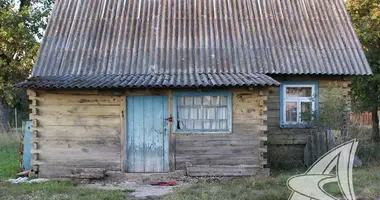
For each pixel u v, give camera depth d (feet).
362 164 37.60
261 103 35.29
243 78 35.29
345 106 39.73
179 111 36.17
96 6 46.29
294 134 40.45
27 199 26.99
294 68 39.19
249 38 42.73
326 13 46.03
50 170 35.70
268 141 40.27
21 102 96.99
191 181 33.60
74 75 38.19
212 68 39.06
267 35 43.14
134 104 35.99
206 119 36.09
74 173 35.53
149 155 35.96
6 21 60.29
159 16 45.44
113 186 32.99
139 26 44.04
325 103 39.09
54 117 35.70
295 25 44.50
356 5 53.98
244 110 35.76
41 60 39.78
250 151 35.63
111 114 35.86
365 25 52.65
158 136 36.01
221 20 44.93
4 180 34.19
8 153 49.16
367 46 52.95
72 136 35.76
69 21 44.11
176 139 35.83
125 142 35.76
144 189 31.45
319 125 38.50
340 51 41.47
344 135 37.76
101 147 35.81
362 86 52.26
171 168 35.68
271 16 45.57
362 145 39.50
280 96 40.57
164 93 35.88
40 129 35.68
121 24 44.09
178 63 39.63
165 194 29.01
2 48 60.54
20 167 38.50
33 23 64.39
